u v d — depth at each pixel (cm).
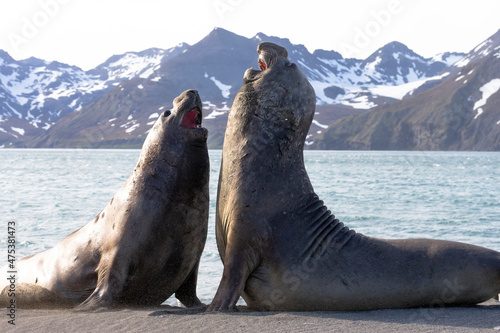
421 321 542
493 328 508
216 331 484
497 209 2305
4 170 6209
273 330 488
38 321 538
